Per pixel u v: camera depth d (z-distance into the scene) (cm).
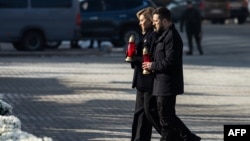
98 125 2789
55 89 3809
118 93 3684
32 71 4631
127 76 4412
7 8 5931
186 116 3033
